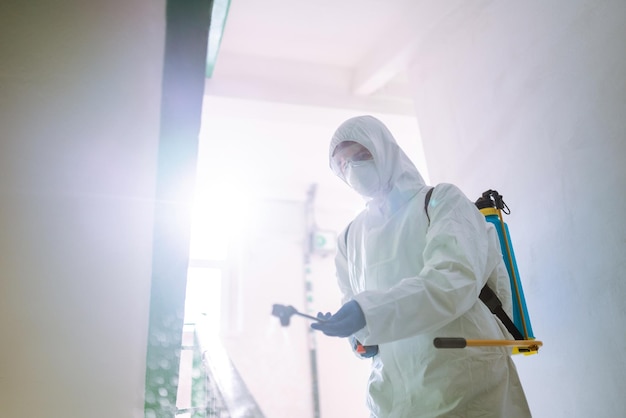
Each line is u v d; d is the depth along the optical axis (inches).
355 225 64.7
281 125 169.3
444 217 52.7
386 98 155.3
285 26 137.2
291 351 160.2
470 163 105.3
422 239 54.7
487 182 99.5
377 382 53.5
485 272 54.7
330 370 163.2
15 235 44.4
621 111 71.4
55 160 45.6
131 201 46.7
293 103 146.6
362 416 160.2
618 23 73.1
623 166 70.2
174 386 50.0
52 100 46.0
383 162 59.5
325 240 185.6
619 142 71.2
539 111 87.4
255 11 131.1
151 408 49.6
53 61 46.3
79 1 47.2
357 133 60.0
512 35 96.3
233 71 145.6
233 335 157.1
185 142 47.7
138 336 45.7
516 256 89.9
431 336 50.5
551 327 81.1
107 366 44.8
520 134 91.6
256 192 194.2
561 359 78.7
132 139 47.1
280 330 161.6
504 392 49.5
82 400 44.1
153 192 47.3
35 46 46.1
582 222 76.4
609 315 70.6
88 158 46.1
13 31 45.9
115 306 45.4
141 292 46.1
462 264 48.4
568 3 82.8
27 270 44.3
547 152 84.7
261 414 41.8
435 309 45.8
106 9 47.4
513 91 94.5
